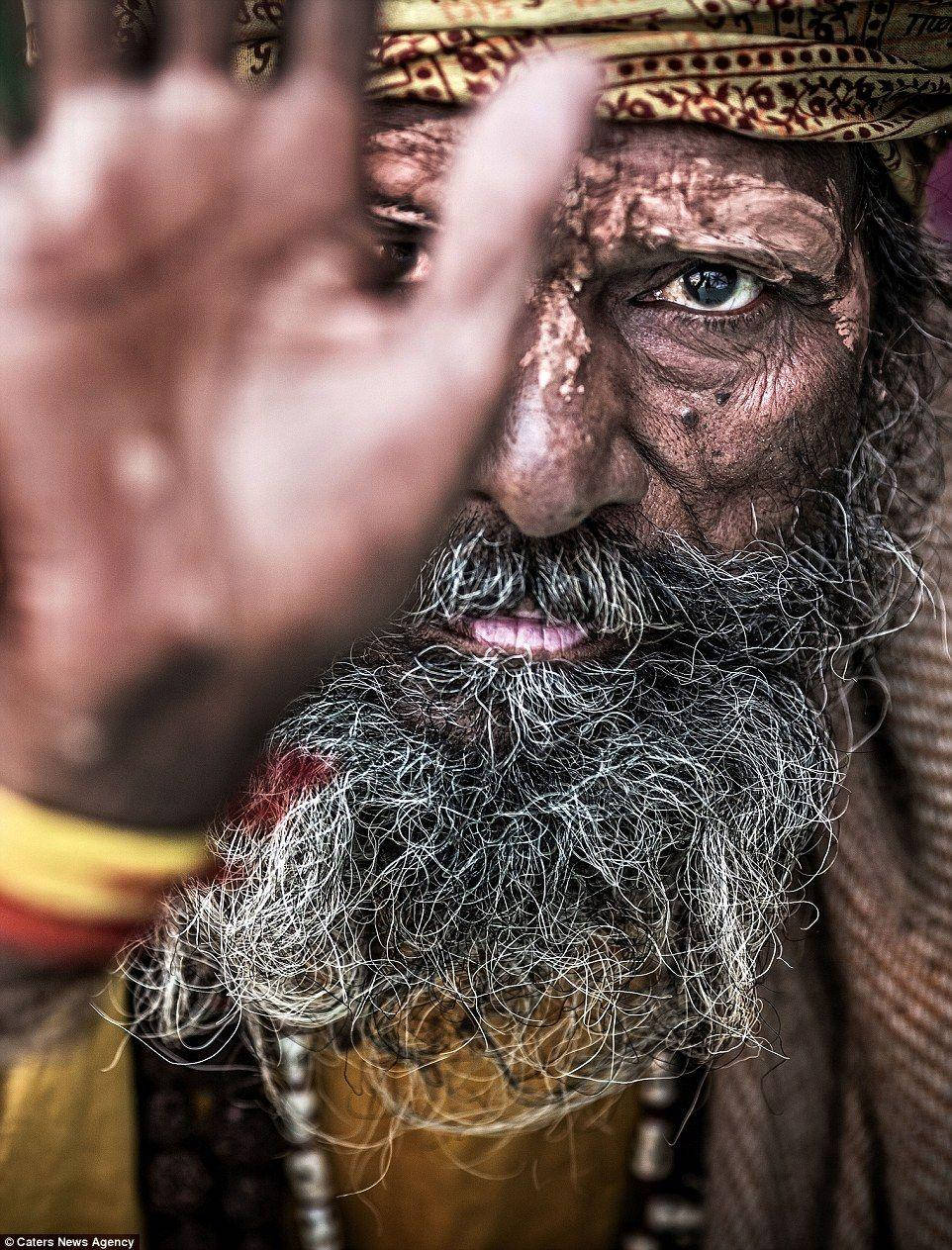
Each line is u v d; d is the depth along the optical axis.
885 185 0.78
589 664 0.73
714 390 0.71
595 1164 0.98
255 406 0.32
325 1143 0.93
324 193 0.31
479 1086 0.88
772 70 0.64
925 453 0.86
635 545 0.72
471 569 0.71
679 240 0.65
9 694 0.35
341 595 0.33
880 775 0.94
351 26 0.30
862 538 0.81
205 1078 0.90
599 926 0.75
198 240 0.30
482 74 0.62
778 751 0.76
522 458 0.64
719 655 0.75
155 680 0.33
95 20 0.29
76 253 0.30
